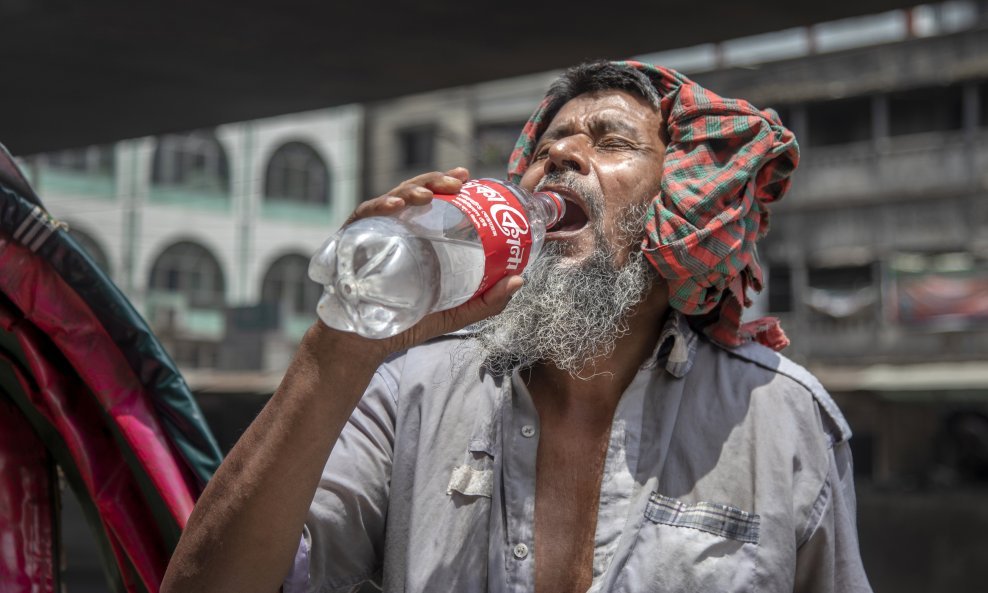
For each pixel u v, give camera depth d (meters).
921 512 16.97
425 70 11.58
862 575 1.31
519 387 1.35
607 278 1.35
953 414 23.06
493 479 1.30
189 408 1.25
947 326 23.33
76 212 30.84
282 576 1.15
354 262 1.09
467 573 1.27
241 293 32.41
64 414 1.27
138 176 31.47
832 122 24.94
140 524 1.30
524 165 1.55
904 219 24.23
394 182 31.73
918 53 23.59
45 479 1.37
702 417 1.32
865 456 24.27
